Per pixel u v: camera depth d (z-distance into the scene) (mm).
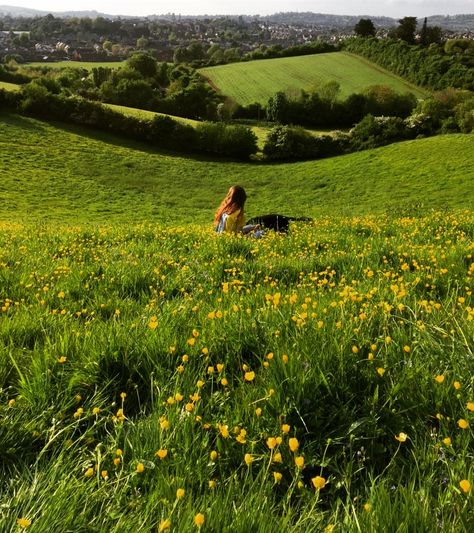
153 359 3309
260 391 2805
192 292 5414
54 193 59844
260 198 64375
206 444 2459
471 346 3002
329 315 3742
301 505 2193
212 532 1888
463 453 2221
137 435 2557
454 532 1809
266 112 115000
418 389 2734
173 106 112750
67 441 2512
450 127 83812
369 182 66250
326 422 2648
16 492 2133
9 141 73438
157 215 55031
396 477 2271
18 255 7652
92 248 8516
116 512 2043
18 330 4004
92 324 4051
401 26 174500
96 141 80562
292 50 172250
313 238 8516
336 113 111688
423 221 10641
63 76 126438
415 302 3889
